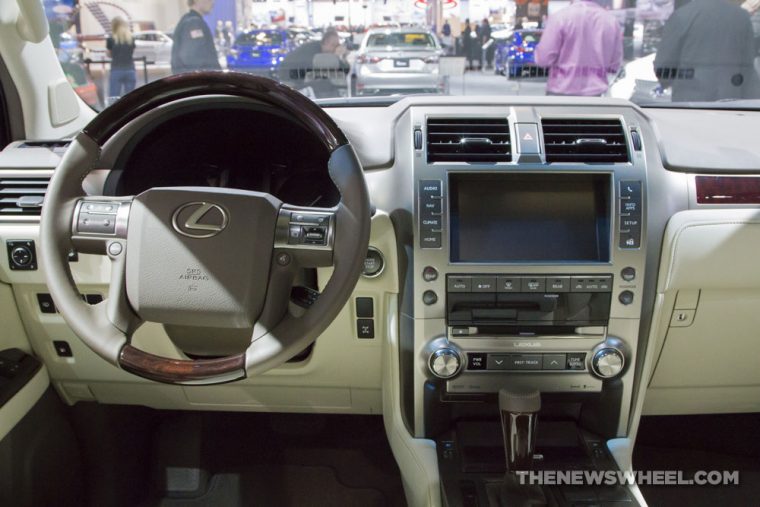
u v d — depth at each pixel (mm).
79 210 1072
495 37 4758
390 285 1376
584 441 1455
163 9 5078
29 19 1589
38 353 1612
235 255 1035
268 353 1007
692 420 1960
